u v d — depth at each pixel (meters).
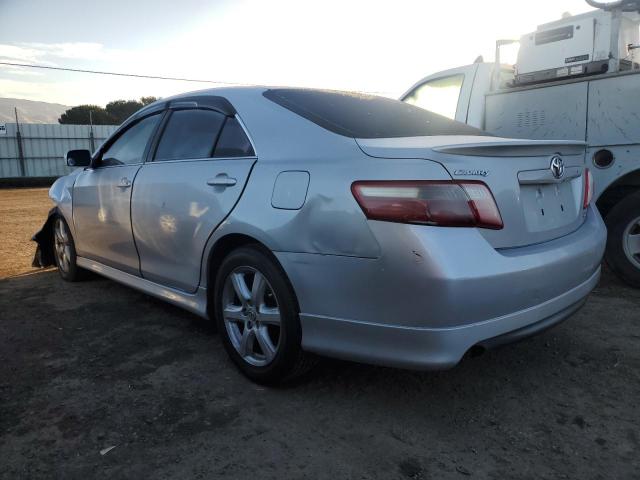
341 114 2.93
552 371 3.01
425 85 6.21
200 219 3.08
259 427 2.48
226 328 3.02
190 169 3.24
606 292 4.42
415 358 2.23
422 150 2.29
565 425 2.47
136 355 3.32
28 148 36.56
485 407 2.64
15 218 11.31
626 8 4.57
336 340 2.45
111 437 2.41
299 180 2.57
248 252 2.79
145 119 3.96
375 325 2.31
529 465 2.19
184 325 3.85
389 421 2.52
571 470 2.15
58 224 5.12
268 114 2.99
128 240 3.84
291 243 2.53
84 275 5.09
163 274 3.54
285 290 2.61
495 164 2.38
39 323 3.94
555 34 4.89
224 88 3.42
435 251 2.13
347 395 2.77
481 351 2.30
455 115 5.67
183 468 2.19
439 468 2.17
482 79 5.54
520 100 4.99
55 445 2.35
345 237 2.33
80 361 3.24
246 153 2.95
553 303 2.53
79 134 38.06
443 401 2.70
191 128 3.46
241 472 2.16
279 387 2.86
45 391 2.85
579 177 3.08
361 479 2.11
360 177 2.33
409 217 2.17
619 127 4.27
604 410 2.60
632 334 3.51
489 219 2.28
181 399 2.75
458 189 2.21
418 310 2.18
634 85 4.16
